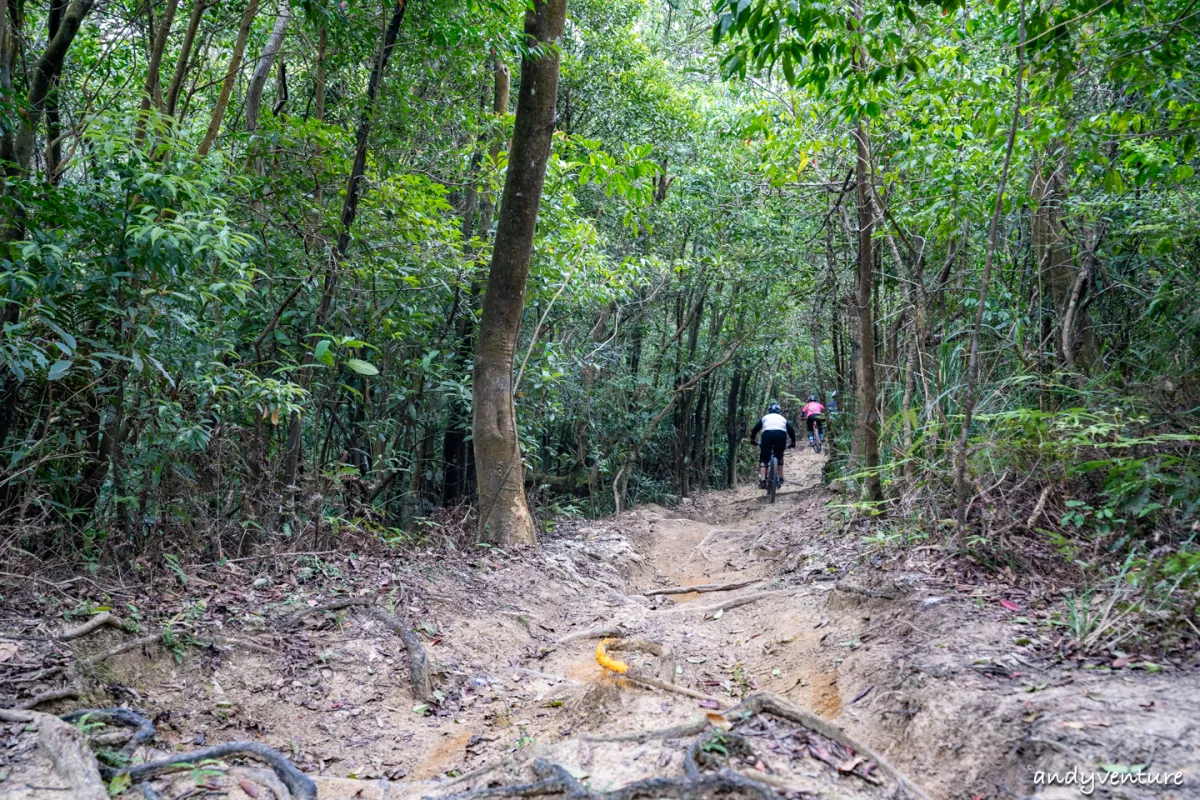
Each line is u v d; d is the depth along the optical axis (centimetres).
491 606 531
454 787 288
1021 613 382
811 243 1251
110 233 436
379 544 590
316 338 633
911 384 709
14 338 389
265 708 369
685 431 1706
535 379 865
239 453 536
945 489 564
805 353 2134
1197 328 584
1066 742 245
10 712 284
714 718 315
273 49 723
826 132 757
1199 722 244
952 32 641
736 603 583
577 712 364
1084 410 525
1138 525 455
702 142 1291
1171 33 488
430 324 798
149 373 468
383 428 744
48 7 677
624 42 1282
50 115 554
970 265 823
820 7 464
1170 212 604
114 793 257
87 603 391
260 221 621
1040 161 616
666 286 1420
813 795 244
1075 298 644
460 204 991
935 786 269
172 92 574
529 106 681
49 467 459
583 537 858
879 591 462
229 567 488
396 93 704
